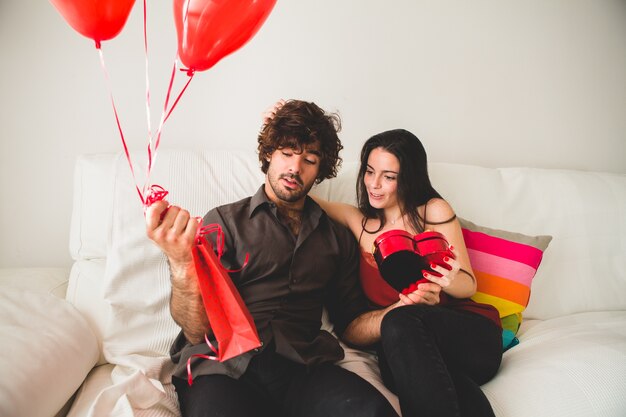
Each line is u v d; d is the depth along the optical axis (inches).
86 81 63.1
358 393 38.5
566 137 82.8
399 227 55.2
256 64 68.5
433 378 38.8
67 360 41.4
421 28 74.1
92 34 33.3
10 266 63.9
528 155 81.4
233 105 68.3
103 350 48.8
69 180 64.2
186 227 32.6
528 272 58.2
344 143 73.6
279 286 47.6
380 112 74.4
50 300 47.4
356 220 57.6
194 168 57.4
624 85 84.4
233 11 32.4
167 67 65.2
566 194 67.9
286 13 68.6
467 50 76.4
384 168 53.2
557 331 54.8
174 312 40.3
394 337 41.4
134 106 64.9
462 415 38.9
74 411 40.1
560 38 80.3
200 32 32.9
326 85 71.6
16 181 62.7
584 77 82.3
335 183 63.6
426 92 75.7
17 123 61.7
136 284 50.7
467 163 79.0
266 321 45.5
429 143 77.0
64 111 62.9
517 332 59.2
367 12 71.6
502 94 78.9
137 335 49.7
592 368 43.1
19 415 33.9
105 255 55.3
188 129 67.2
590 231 66.4
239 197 57.2
